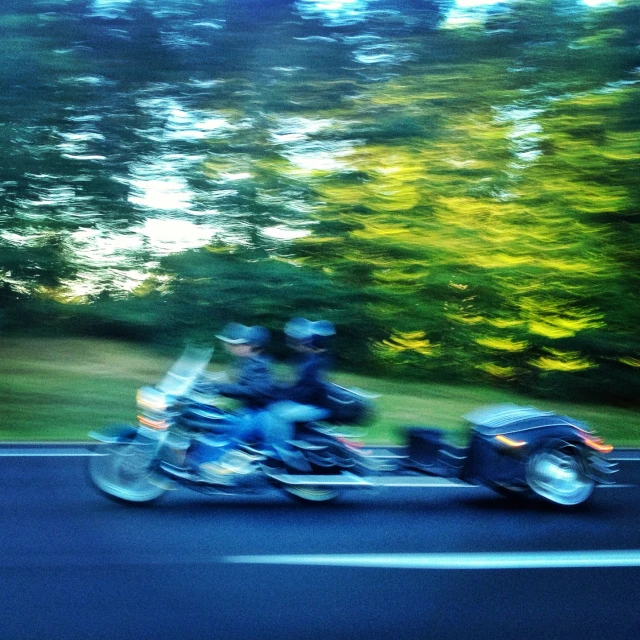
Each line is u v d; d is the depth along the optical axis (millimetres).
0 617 4480
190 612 4652
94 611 4613
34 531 6094
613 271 15461
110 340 15375
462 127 16016
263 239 15930
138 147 15633
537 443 7488
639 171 15383
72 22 15039
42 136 15031
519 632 4551
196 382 7074
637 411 15250
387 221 15688
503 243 15523
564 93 15930
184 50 15820
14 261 14945
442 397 14484
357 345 15594
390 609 4805
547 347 15461
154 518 6594
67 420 11406
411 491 8039
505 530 6656
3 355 13961
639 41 15891
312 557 5703
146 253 15672
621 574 5609
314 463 7164
